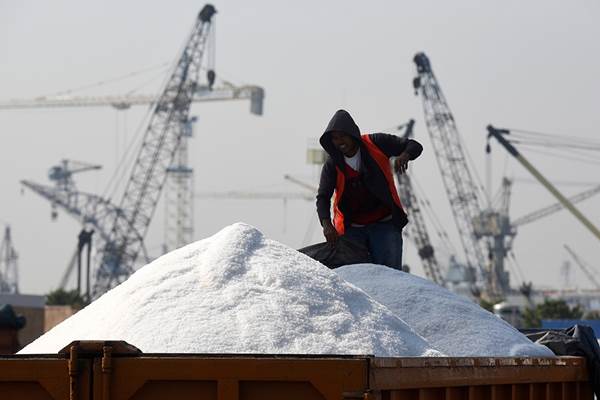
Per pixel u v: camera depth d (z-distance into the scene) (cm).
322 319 1008
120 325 988
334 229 1403
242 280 1027
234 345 945
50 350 1050
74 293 13462
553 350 1315
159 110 15438
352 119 1425
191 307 988
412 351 1050
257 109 18712
